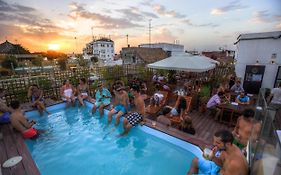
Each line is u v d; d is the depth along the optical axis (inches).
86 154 162.4
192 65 271.3
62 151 166.9
